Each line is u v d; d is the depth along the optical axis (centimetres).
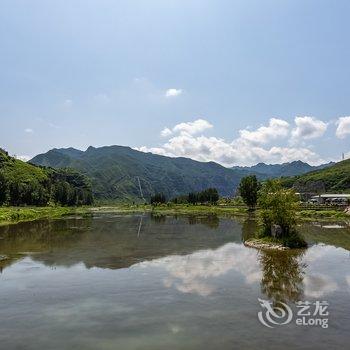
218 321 2483
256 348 2083
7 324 2462
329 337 2220
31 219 11988
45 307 2797
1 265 4294
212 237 6906
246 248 5531
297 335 2252
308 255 4903
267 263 4362
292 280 3538
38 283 3488
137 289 3259
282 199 5847
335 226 8800
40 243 6097
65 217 13312
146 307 2775
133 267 4156
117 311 2695
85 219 12138
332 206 14575
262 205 6144
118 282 3503
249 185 14938
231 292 3141
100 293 3147
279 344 2131
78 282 3516
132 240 6488
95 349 2094
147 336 2255
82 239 6638
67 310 2727
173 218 12531
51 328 2391
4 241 6328
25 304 2872
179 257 4762
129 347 2112
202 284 3406
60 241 6350
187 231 8019
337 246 5684
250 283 3431
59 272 3931
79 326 2419
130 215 14750
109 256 4859
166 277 3684
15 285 3422
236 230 8200
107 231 8050
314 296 3017
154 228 8762
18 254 5031
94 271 3969
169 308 2748
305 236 6888
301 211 12631
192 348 2094
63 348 2103
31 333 2312
